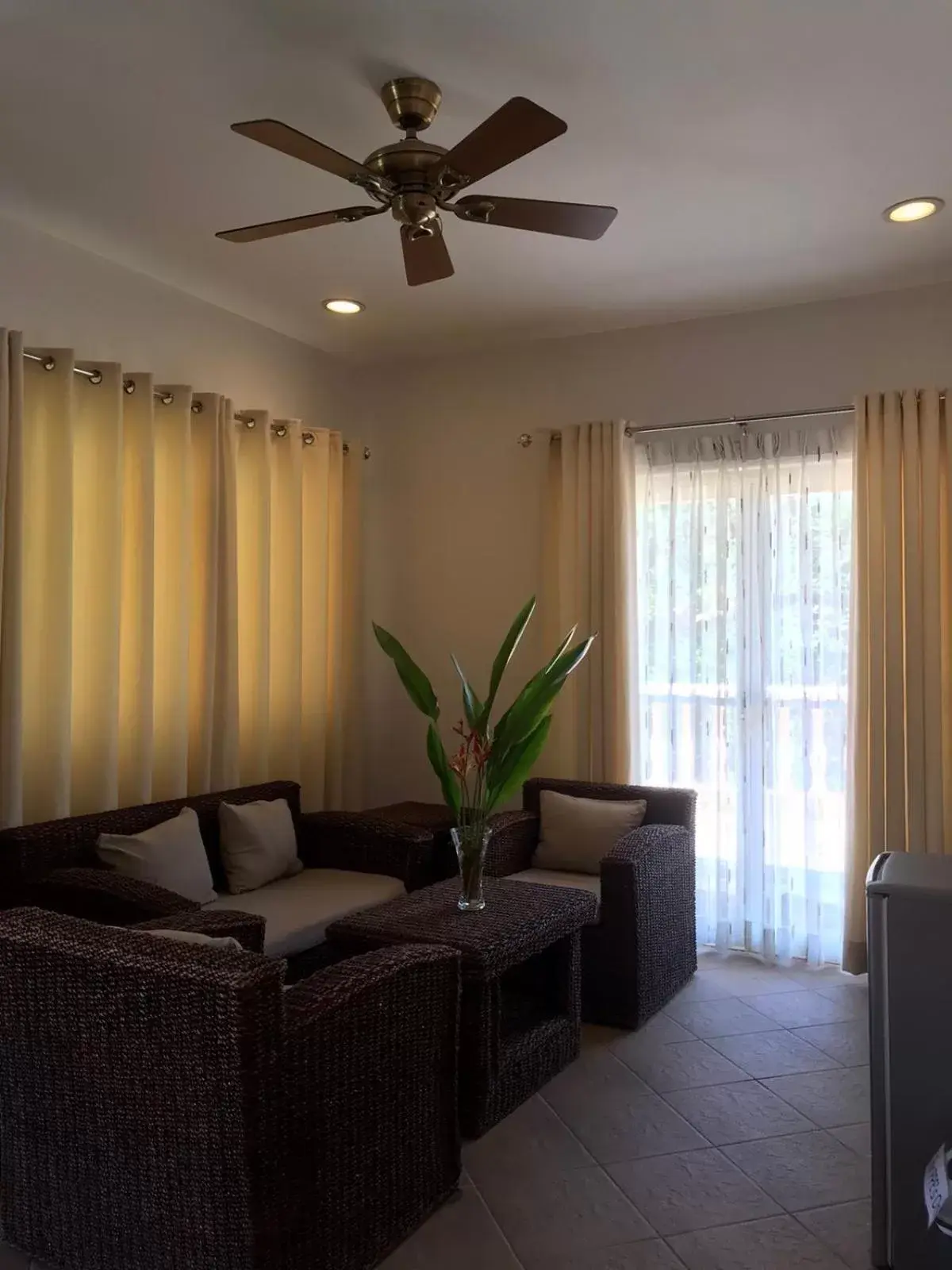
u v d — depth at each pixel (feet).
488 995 8.47
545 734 9.56
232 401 13.00
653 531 14.25
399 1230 6.91
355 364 16.43
